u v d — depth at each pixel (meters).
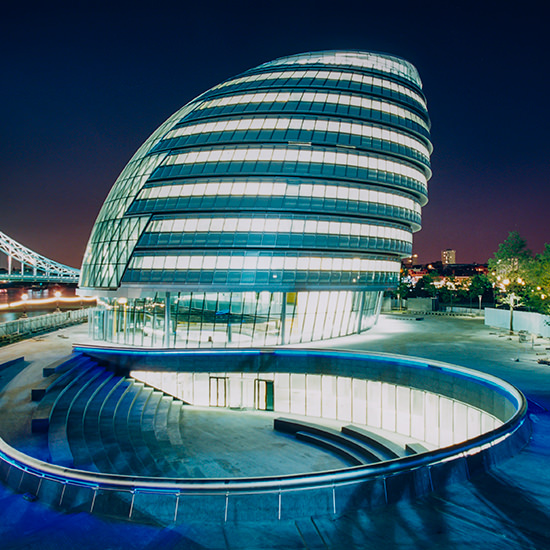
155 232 52.81
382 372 38.19
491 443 17.50
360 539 11.88
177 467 26.77
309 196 53.47
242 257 51.44
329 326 56.03
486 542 11.62
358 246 55.53
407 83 64.38
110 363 43.94
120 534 12.60
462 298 138.00
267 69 62.03
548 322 54.06
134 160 62.44
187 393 44.56
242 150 53.84
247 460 29.59
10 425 26.03
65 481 15.22
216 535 12.34
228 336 51.81
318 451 31.77
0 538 12.79
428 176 69.69
